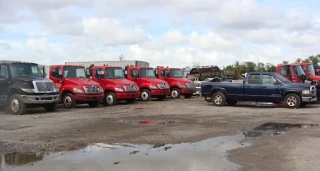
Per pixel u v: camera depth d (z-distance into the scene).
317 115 12.89
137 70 22.11
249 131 9.38
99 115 13.46
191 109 15.55
